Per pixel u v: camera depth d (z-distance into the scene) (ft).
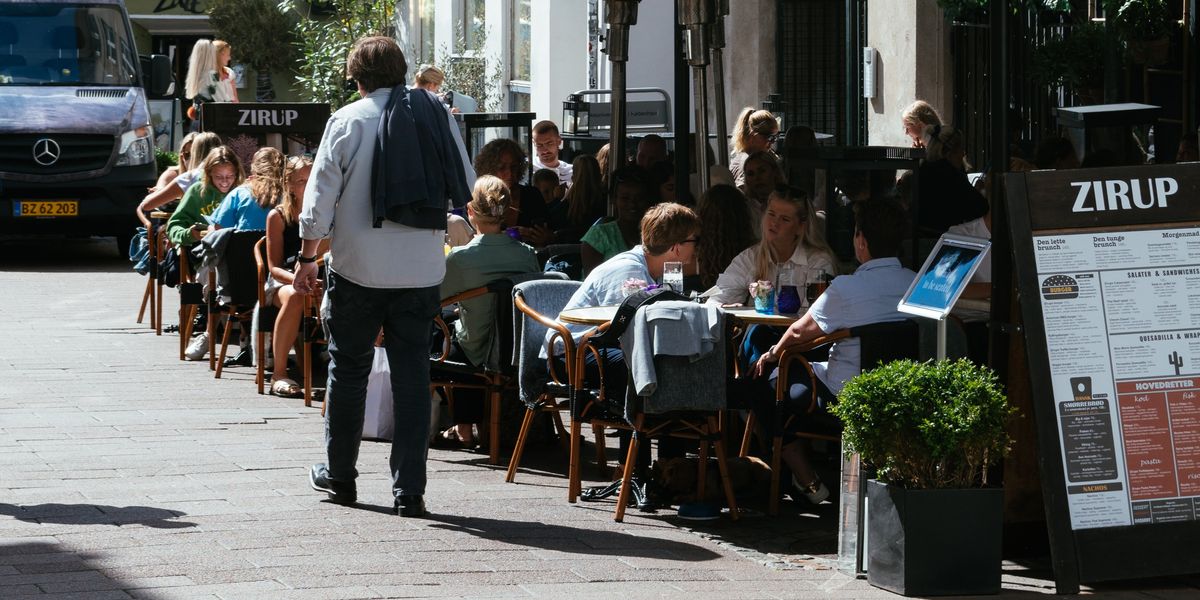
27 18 102.17
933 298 33.63
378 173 35.96
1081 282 32.35
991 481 34.81
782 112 93.50
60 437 45.65
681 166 56.34
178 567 31.55
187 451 44.11
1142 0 67.46
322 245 53.47
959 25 76.02
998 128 33.30
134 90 101.65
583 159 62.18
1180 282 32.81
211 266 58.39
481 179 45.78
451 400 47.11
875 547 32.22
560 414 51.98
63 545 33.14
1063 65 71.05
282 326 54.13
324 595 29.73
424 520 36.83
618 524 37.58
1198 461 32.50
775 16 101.71
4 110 96.73
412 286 36.76
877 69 86.43
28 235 98.22
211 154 62.54
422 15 160.97
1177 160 61.57
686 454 43.73
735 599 30.83
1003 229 33.19
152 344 65.77
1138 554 32.01
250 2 180.04
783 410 39.32
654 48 106.83
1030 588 32.40
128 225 98.63
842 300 38.27
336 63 138.92
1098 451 32.07
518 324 42.78
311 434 47.29
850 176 45.93
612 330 37.50
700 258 46.60
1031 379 31.91
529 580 31.68
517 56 129.80
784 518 39.06
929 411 31.37
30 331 68.69
